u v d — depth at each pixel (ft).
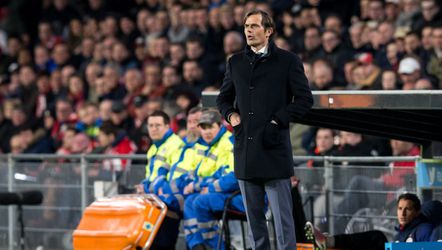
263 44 85.81
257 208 87.04
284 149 85.20
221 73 154.61
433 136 99.96
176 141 109.40
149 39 171.83
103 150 137.69
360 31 142.51
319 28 146.92
